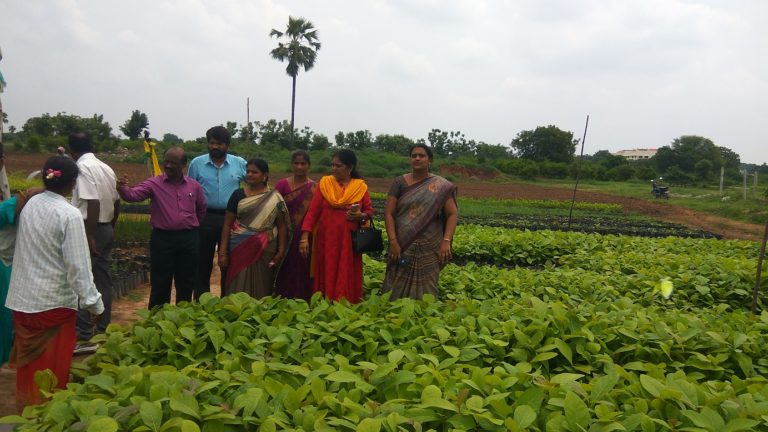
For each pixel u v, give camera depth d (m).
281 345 3.80
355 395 3.02
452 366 3.62
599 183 61.97
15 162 38.38
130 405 2.80
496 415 2.86
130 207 19.45
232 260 6.14
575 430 2.66
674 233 19.44
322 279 6.05
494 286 6.30
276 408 2.88
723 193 42.31
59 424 2.68
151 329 3.99
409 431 2.76
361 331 4.10
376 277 6.92
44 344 4.20
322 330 4.18
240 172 7.14
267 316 4.43
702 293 6.54
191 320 4.24
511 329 4.06
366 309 4.78
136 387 3.03
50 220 4.09
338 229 5.93
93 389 3.17
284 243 6.22
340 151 5.97
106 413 2.72
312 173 46.75
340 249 5.95
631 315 4.68
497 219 22.89
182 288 6.53
